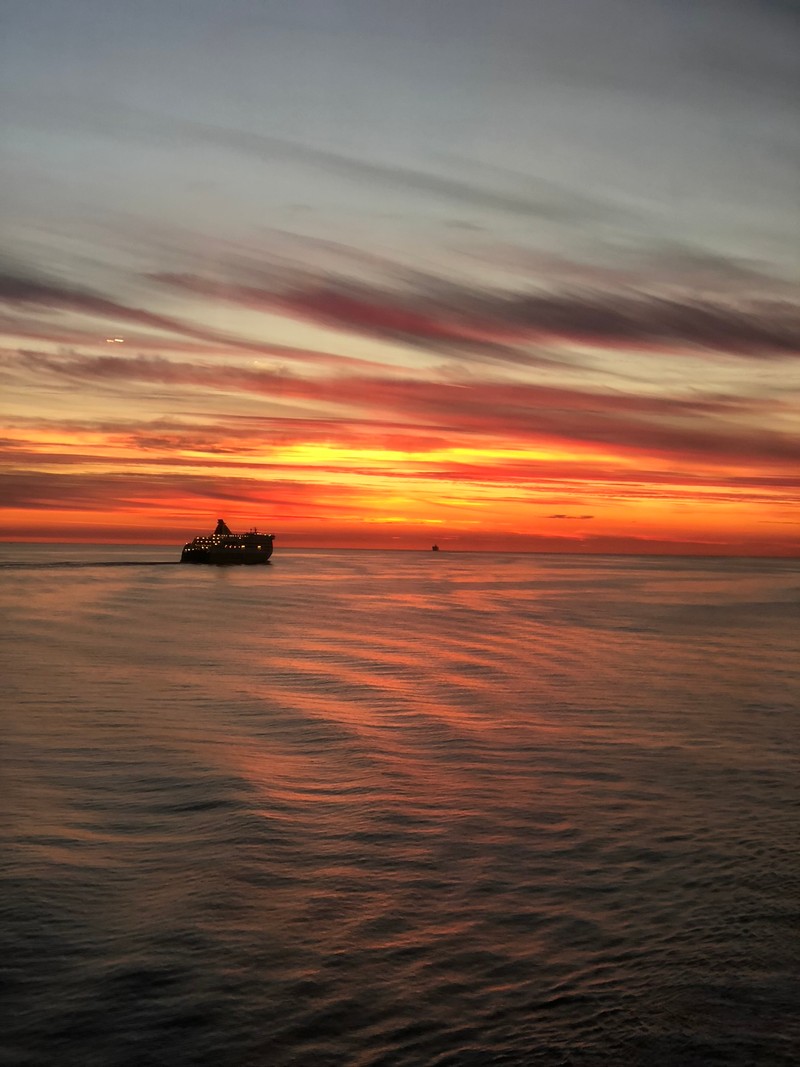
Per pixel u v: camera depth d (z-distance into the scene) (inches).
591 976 516.7
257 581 7199.8
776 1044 444.8
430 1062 435.2
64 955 538.6
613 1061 433.4
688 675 1865.2
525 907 617.6
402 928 582.9
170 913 601.6
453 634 2837.1
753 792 920.3
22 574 7755.9
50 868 681.0
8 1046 446.0
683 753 1101.1
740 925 584.4
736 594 5861.2
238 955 541.6
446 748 1121.4
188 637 2645.2
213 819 810.2
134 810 837.2
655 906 618.2
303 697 1524.4
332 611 3900.1
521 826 802.8
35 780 942.4
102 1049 444.5
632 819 824.9
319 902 624.4
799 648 2469.2
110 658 2092.8
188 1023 467.2
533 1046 446.6
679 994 494.6
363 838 764.0
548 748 1126.4
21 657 2096.5
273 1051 444.1
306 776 975.0
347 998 493.0
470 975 519.2
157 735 1176.8
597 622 3393.2
